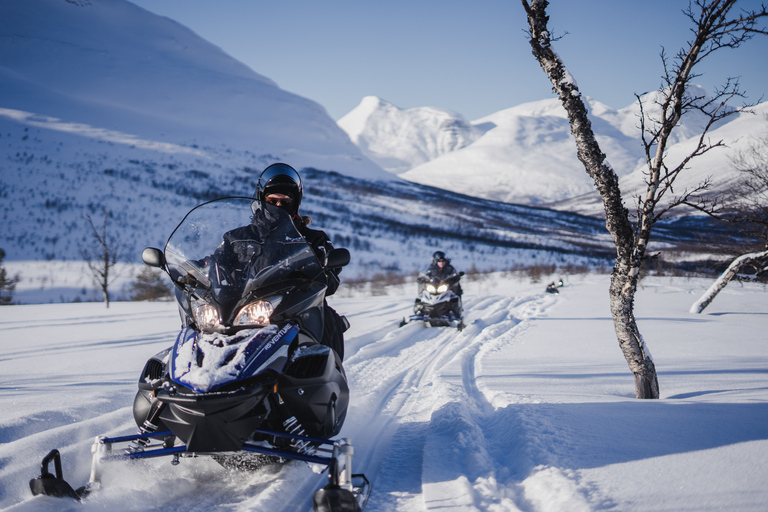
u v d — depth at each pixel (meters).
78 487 3.10
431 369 7.08
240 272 3.24
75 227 52.00
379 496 2.99
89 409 4.46
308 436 3.14
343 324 4.13
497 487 2.92
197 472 3.30
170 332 10.93
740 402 4.26
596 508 2.44
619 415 3.92
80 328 12.32
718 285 12.79
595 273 34.78
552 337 9.37
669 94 4.68
